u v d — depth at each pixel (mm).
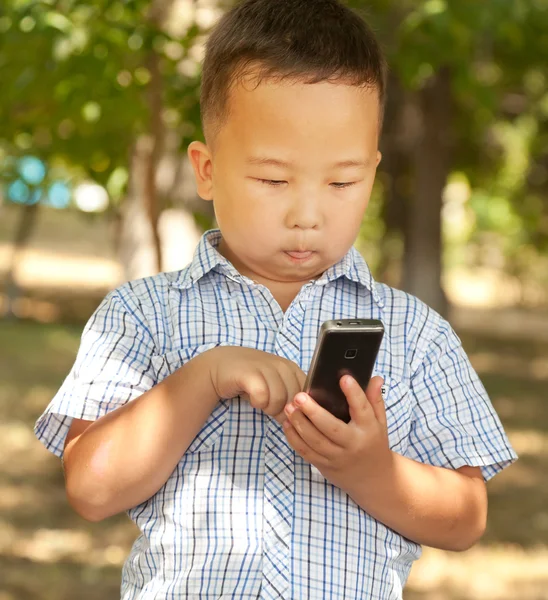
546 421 9836
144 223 6281
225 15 1960
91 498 1816
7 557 5270
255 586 1805
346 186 1834
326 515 1844
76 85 4188
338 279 2031
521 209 16984
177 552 1833
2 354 12031
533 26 8234
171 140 5547
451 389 2006
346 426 1693
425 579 5293
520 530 6234
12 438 8031
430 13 5027
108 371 1936
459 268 26984
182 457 1865
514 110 13656
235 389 1755
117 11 4344
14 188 6715
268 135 1796
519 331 17828
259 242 1854
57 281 20078
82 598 4727
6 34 4312
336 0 1959
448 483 1868
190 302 1973
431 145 13500
